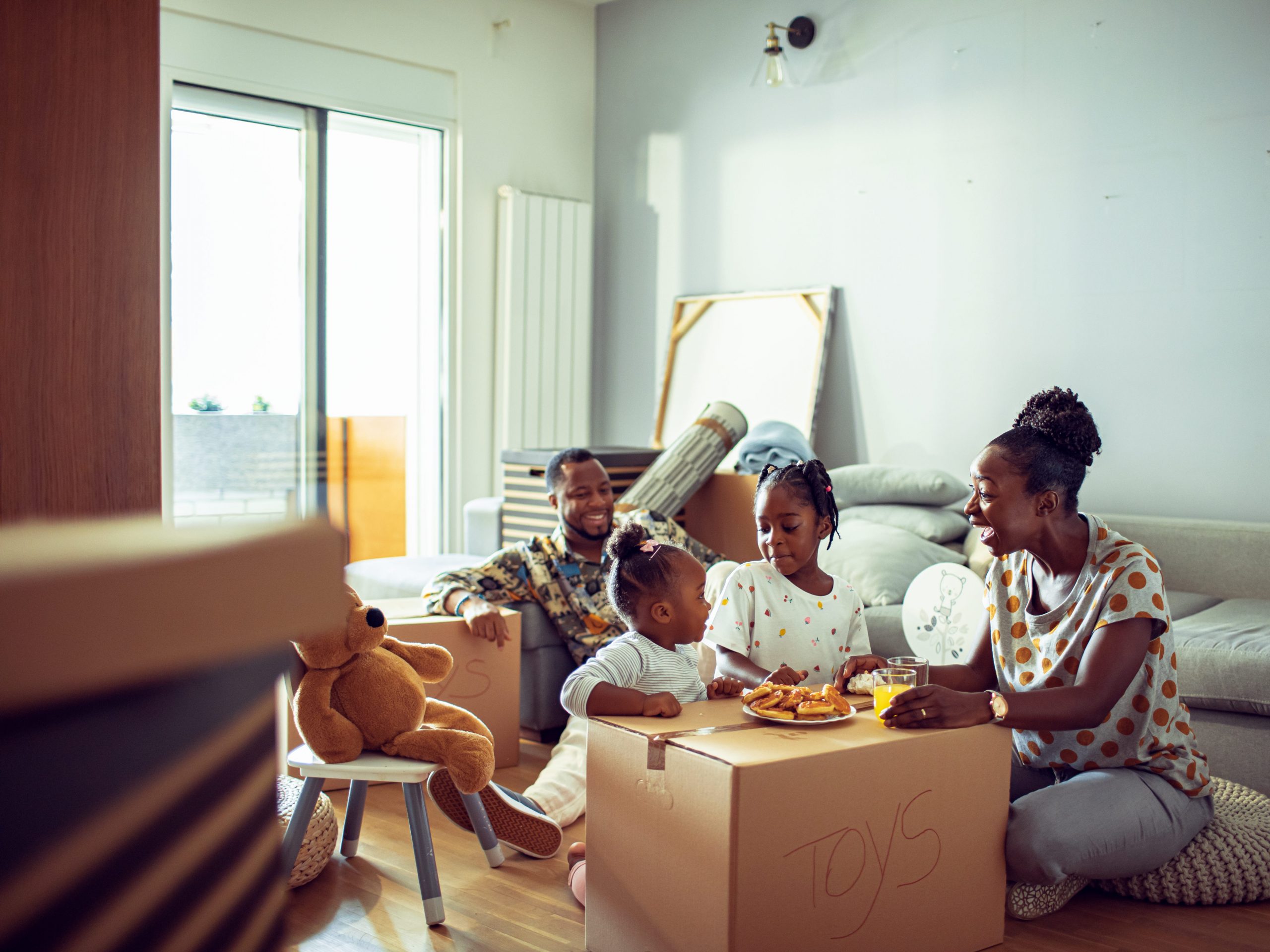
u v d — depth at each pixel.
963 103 3.87
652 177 4.98
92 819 0.29
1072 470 1.79
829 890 1.49
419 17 4.52
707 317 4.71
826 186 4.30
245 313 4.25
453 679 2.66
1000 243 3.78
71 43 1.12
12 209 1.08
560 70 5.05
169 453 4.00
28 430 1.09
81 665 0.25
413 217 4.75
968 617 2.56
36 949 0.28
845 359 4.25
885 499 3.62
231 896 0.35
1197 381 3.36
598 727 1.63
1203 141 3.31
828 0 4.26
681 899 1.47
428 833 1.84
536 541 2.95
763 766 1.41
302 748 1.95
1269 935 1.83
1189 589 3.19
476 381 4.82
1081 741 1.89
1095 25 3.52
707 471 3.72
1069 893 1.90
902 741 1.56
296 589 0.31
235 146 4.21
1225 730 2.42
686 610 1.90
